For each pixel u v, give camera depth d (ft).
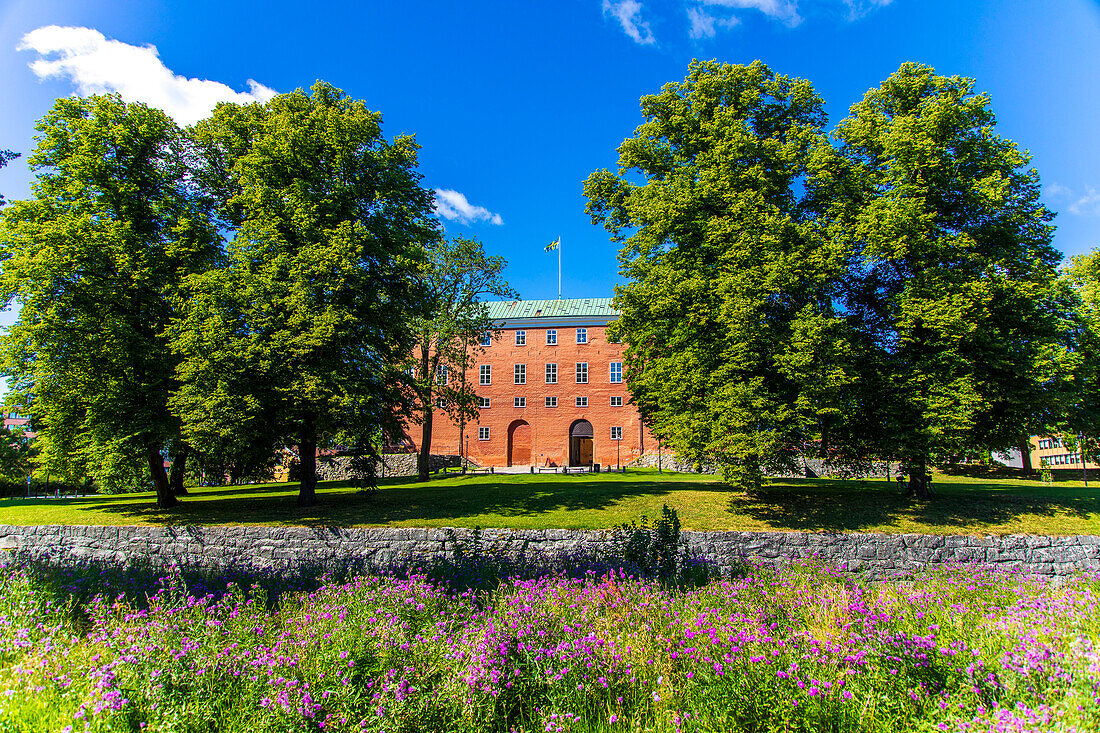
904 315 60.85
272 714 15.66
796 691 16.31
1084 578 35.40
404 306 76.84
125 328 66.54
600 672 18.92
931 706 15.79
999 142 64.85
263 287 64.44
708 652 19.25
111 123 72.43
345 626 21.53
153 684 17.13
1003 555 53.21
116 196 70.79
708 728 15.65
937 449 59.41
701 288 63.31
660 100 73.72
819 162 65.21
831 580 32.99
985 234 63.36
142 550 59.88
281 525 60.13
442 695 16.58
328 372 63.67
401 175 75.66
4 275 65.62
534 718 16.99
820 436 64.03
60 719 15.61
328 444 70.03
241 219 76.95
